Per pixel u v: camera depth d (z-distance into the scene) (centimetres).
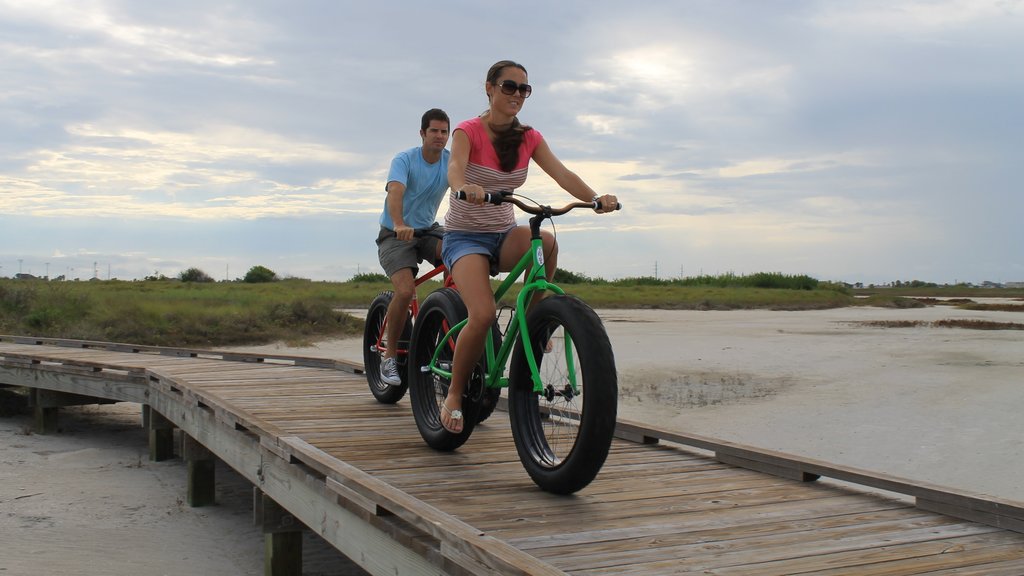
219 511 602
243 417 481
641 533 312
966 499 333
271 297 2398
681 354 1547
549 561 278
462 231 398
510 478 396
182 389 627
